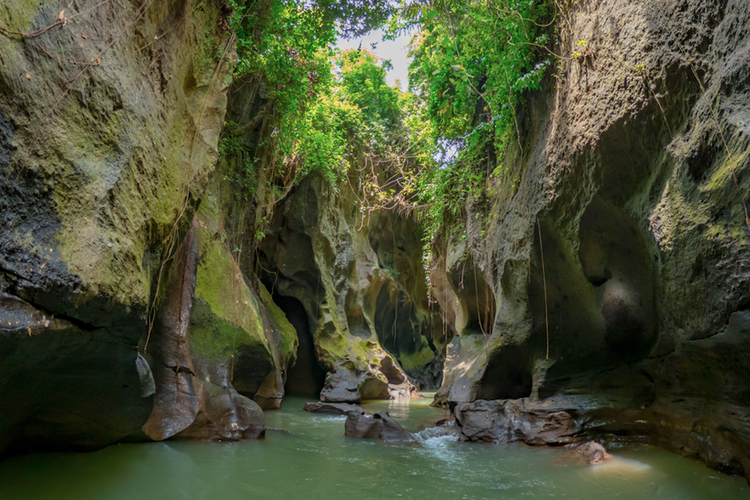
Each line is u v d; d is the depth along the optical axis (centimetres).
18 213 228
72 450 372
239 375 713
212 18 561
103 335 295
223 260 729
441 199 1132
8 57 219
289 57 977
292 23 903
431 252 1403
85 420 357
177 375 541
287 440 593
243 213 937
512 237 741
